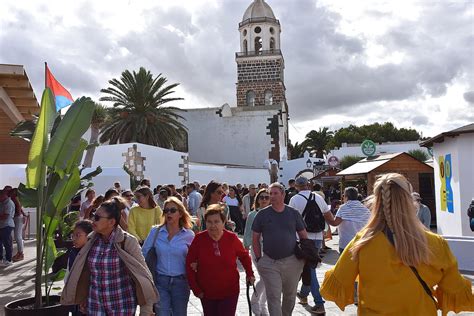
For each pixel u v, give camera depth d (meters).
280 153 56.84
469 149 13.86
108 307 4.73
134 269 4.77
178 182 31.61
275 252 6.16
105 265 4.75
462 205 13.87
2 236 12.65
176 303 5.64
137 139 41.06
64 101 9.77
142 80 40.50
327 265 12.09
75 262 4.85
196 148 56.25
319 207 8.31
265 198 7.97
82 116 6.40
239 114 55.88
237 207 19.53
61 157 6.37
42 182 6.46
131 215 7.50
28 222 18.92
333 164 28.02
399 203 3.11
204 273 5.51
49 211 6.41
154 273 5.66
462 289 3.11
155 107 41.53
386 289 3.05
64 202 6.48
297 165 52.25
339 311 7.79
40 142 6.43
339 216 8.20
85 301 4.94
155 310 5.79
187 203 14.91
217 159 55.75
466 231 13.77
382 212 3.19
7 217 12.68
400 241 3.03
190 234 5.83
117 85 40.62
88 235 5.52
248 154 55.38
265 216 6.30
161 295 5.60
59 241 9.69
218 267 5.49
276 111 55.41
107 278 4.75
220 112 56.00
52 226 6.53
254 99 58.84
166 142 42.25
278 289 6.16
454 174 14.34
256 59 58.91
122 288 4.80
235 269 5.63
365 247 3.16
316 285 7.59
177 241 5.72
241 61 59.16
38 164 6.44
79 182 6.60
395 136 86.19
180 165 31.83
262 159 55.06
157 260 5.71
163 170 30.52
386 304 3.04
